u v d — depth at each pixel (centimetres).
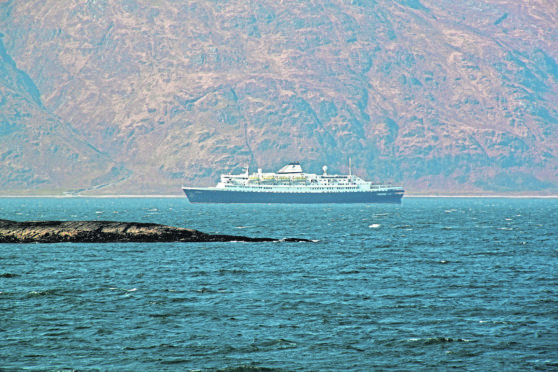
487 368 10575
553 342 11606
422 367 10638
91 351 11238
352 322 12762
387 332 12169
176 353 11169
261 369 10569
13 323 12619
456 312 13425
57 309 13588
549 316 13112
